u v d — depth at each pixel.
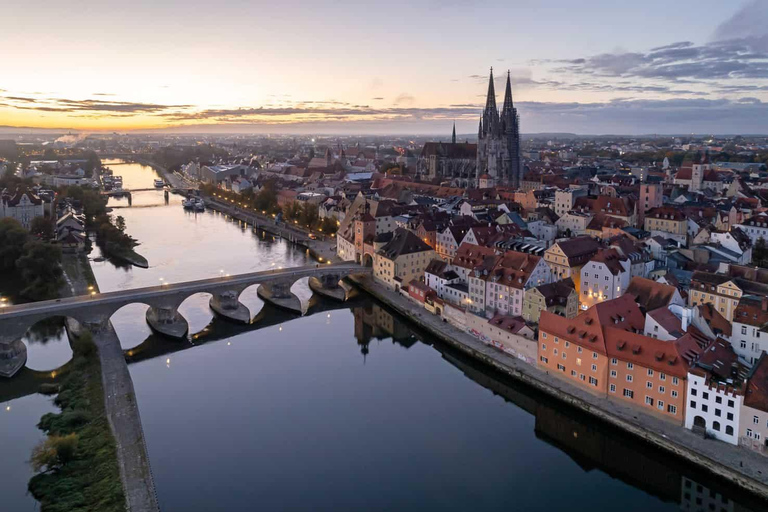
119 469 109.25
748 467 105.94
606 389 133.88
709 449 112.19
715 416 115.44
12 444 120.44
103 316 177.62
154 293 186.12
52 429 123.94
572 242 199.38
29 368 159.00
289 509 102.38
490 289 186.12
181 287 194.50
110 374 149.62
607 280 178.12
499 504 105.44
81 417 126.75
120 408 132.38
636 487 113.56
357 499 105.62
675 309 146.00
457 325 185.75
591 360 135.88
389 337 191.00
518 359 158.25
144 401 142.50
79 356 158.12
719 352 127.31
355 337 189.38
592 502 107.38
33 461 107.81
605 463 122.19
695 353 124.12
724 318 145.00
